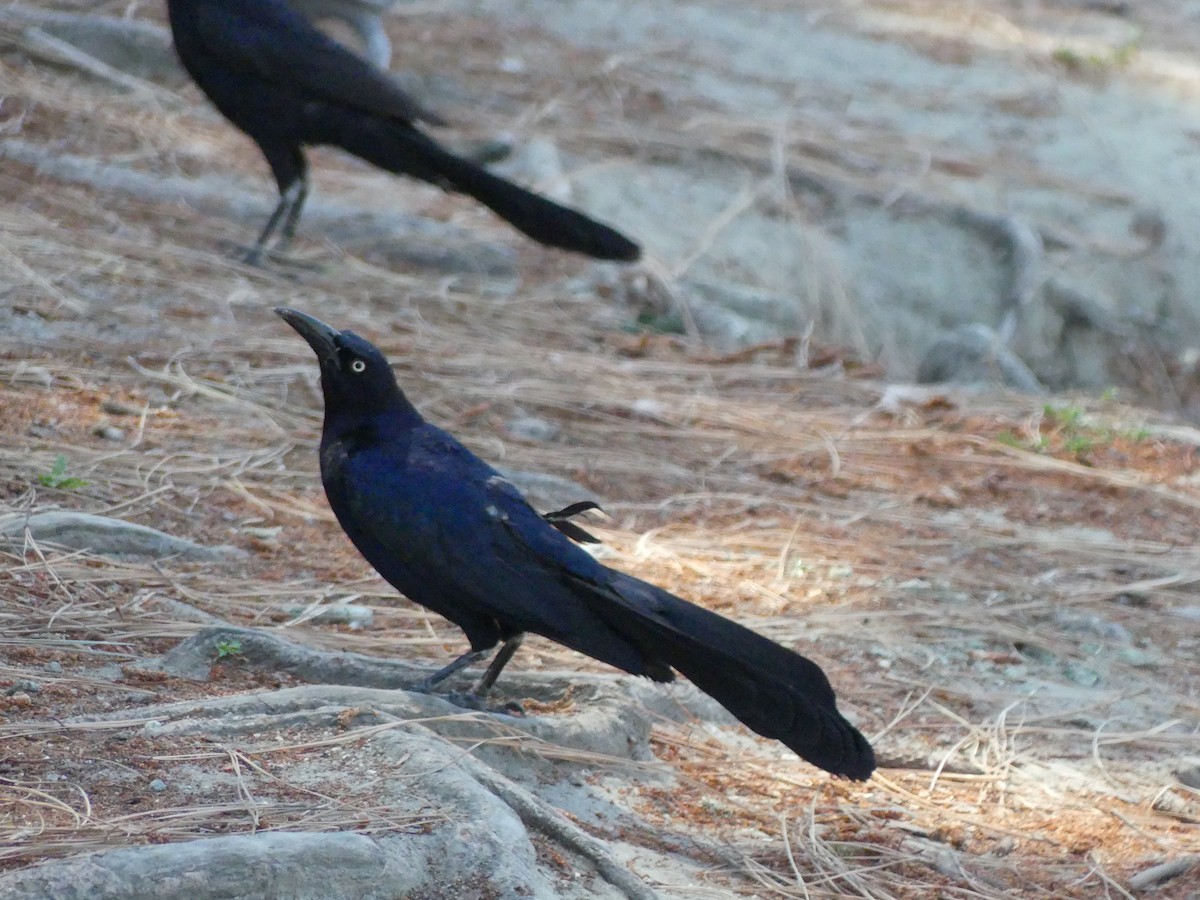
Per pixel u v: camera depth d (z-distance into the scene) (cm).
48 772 580
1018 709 880
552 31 2372
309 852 517
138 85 1833
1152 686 930
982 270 1947
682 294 1666
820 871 663
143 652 749
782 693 618
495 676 731
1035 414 1459
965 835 729
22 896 472
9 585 795
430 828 556
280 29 1364
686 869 638
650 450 1232
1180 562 1123
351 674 745
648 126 2062
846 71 2408
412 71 2077
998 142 2241
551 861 580
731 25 2512
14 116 1662
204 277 1391
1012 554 1114
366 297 1455
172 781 582
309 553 937
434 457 698
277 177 1440
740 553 1053
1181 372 1961
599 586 658
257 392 1168
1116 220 2100
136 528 883
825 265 1870
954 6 2789
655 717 793
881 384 1523
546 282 1656
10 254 1309
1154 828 751
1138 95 2473
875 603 995
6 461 958
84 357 1167
